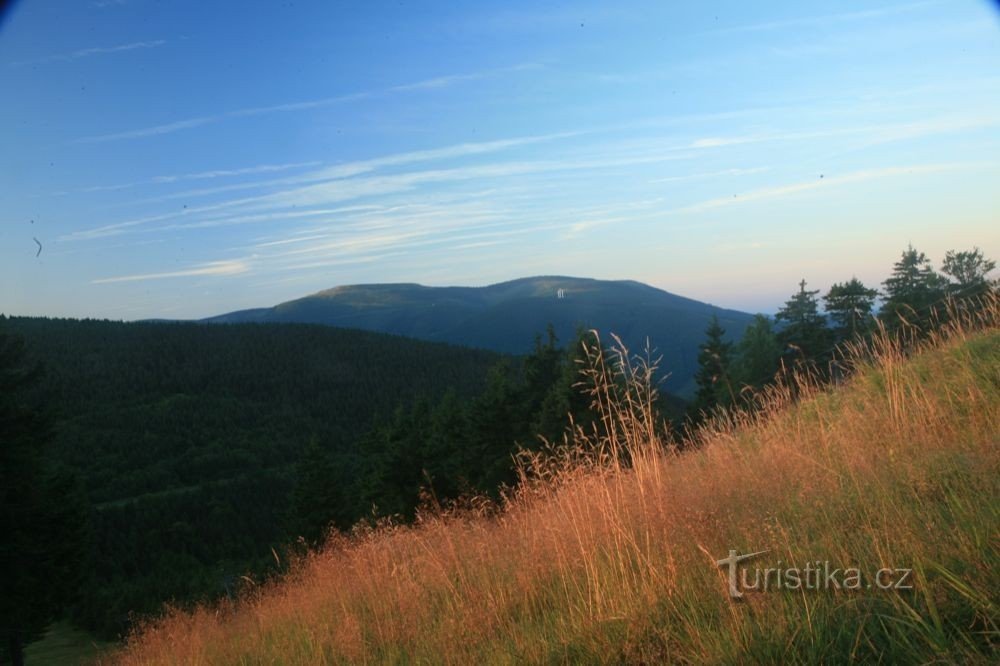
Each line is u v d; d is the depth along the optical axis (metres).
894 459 4.57
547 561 5.00
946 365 6.57
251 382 159.50
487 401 31.14
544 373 31.09
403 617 5.47
